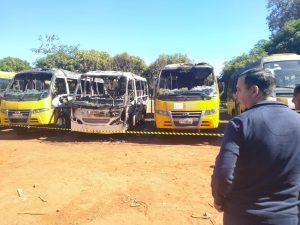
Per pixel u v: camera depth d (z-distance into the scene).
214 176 2.60
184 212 6.08
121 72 14.98
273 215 2.51
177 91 13.12
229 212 2.68
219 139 13.83
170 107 12.89
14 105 14.46
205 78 13.62
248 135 2.56
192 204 6.45
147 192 7.10
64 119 16.09
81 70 43.16
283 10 46.94
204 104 12.82
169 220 5.75
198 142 13.25
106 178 8.10
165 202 6.55
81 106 13.59
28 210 6.19
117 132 13.56
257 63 13.53
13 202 6.57
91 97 14.77
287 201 2.56
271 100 2.72
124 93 14.35
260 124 2.57
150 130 16.25
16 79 15.22
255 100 2.76
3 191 7.19
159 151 11.45
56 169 8.98
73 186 7.49
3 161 9.98
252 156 2.56
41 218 5.85
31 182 7.79
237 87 2.91
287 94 11.54
